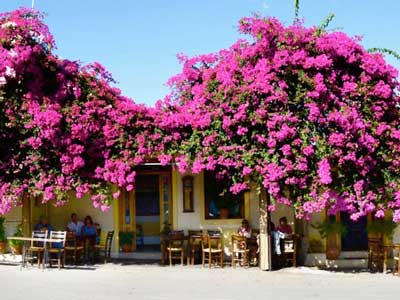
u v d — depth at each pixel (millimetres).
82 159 15055
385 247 14586
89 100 15359
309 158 13859
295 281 13414
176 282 13305
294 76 14000
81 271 14938
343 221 16594
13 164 15305
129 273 14617
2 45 15078
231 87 14125
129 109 15195
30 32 15164
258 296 11633
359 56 14281
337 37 14352
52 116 14672
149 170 18203
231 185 15711
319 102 13867
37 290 12297
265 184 13906
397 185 14078
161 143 15047
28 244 16031
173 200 17578
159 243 19000
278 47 14148
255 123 13922
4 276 14133
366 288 12445
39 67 15211
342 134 13648
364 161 13891
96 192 15273
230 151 14273
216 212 17375
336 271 14914
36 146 14992
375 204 14250
